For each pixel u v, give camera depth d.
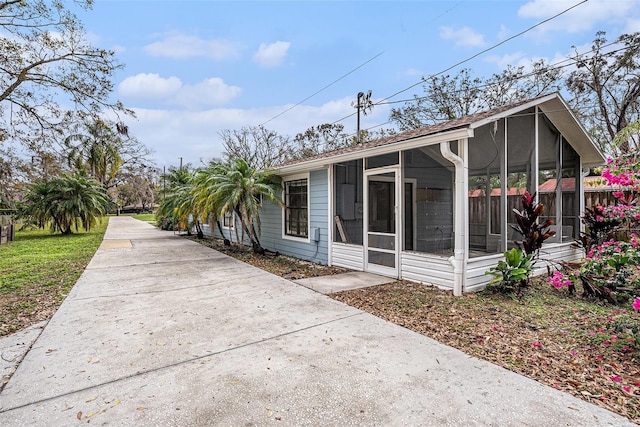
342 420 2.01
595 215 5.63
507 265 4.72
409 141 5.10
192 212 11.66
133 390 2.36
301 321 3.78
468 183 4.85
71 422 2.00
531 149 6.11
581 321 3.66
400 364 2.73
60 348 3.07
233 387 2.39
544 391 2.32
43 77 6.88
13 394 2.31
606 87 12.10
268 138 22.94
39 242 12.23
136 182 34.62
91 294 4.95
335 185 7.19
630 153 3.45
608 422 1.98
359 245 6.64
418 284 5.41
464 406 2.15
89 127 7.93
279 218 9.20
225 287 5.38
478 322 3.69
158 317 3.92
